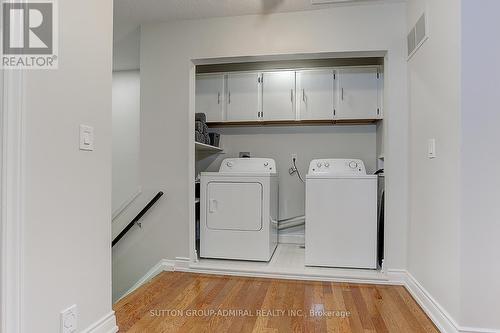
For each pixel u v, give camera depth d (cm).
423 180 210
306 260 279
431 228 196
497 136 154
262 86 330
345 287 244
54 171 132
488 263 155
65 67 138
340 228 274
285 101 326
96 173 158
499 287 154
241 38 268
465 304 157
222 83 337
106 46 165
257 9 257
